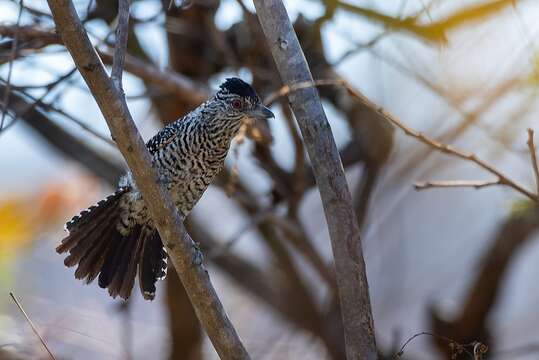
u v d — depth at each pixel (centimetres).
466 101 1091
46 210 1292
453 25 1030
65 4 680
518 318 1581
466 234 1523
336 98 1280
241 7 1164
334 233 797
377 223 1502
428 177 1448
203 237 1370
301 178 1210
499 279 1316
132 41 1252
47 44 1062
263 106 1004
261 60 1271
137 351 1462
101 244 955
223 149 1006
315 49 1216
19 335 1185
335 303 1333
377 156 1297
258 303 1459
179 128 991
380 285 1507
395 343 1214
